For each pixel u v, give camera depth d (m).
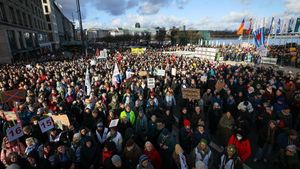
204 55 27.28
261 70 14.03
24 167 4.14
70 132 5.73
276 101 7.66
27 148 4.76
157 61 21.30
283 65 21.50
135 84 10.34
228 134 6.00
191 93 8.00
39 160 4.28
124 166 4.67
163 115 6.92
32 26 45.97
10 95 7.33
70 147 4.99
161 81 12.30
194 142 5.51
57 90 9.73
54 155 4.67
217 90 8.88
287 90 8.99
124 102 7.99
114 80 11.08
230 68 15.15
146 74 13.48
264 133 5.73
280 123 5.82
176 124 8.38
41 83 10.91
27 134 5.45
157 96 8.61
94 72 14.55
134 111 7.12
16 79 12.21
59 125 6.14
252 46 34.44
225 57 26.44
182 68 15.72
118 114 7.18
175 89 11.22
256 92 8.44
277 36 31.44
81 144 4.96
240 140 4.98
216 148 6.69
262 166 5.82
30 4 46.00
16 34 33.44
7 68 19.06
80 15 32.28
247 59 24.39
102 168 4.48
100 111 6.83
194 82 10.58
